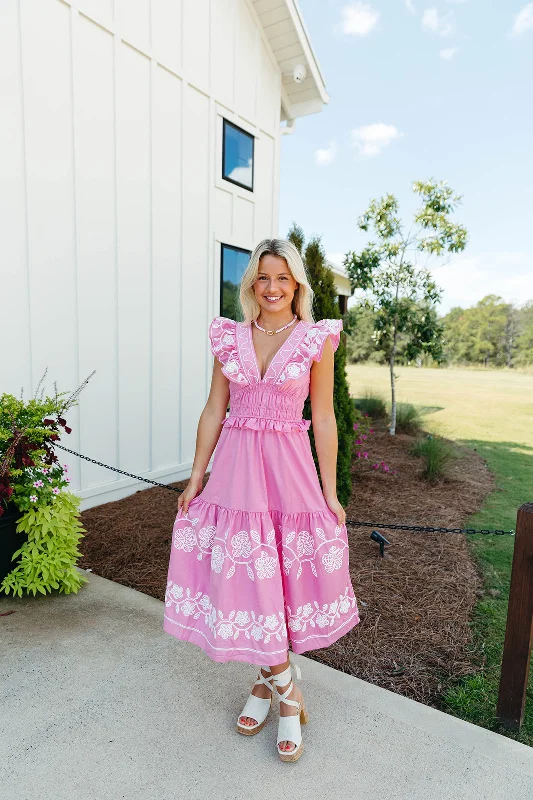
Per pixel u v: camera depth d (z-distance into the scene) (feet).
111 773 5.75
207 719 6.68
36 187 13.21
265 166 22.36
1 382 12.85
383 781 5.77
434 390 54.13
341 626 6.01
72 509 10.25
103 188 14.98
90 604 9.80
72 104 13.91
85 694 7.12
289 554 5.73
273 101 22.41
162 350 17.53
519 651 6.78
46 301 13.69
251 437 5.82
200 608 5.99
